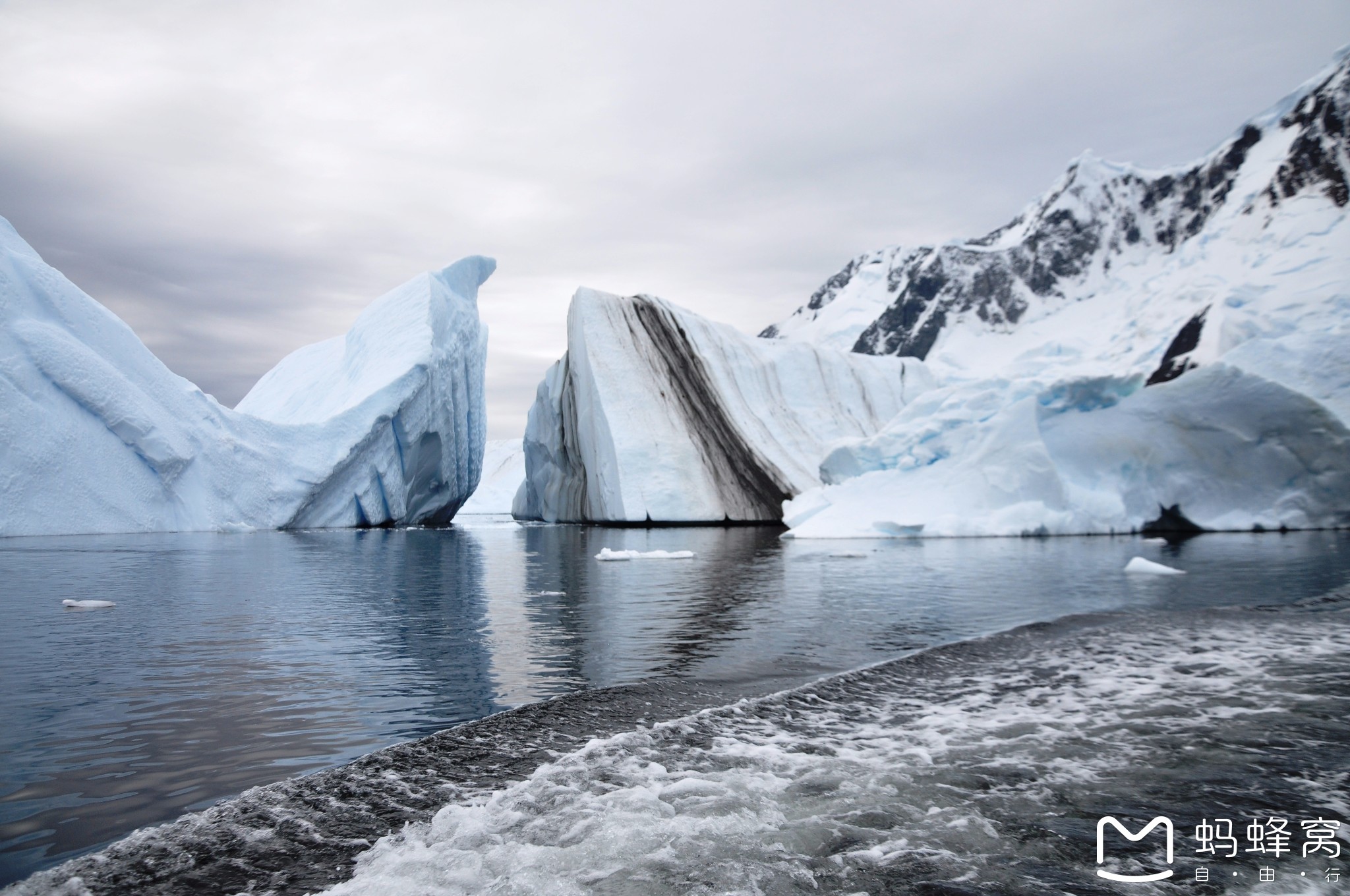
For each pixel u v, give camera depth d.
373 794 4.16
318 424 34.53
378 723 5.32
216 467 31.36
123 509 28.70
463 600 11.23
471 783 4.32
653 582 13.29
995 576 13.49
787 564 16.34
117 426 28.83
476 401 45.75
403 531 33.03
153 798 4.09
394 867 3.37
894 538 24.14
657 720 5.39
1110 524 23.80
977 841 3.61
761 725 5.28
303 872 3.34
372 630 8.72
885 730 5.18
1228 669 6.63
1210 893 3.15
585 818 3.86
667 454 37.56
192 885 3.23
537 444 47.84
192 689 6.16
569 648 7.70
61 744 4.88
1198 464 24.55
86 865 3.37
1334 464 23.31
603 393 38.06
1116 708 5.61
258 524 31.95
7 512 26.30
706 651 7.54
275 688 6.21
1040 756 4.67
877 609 10.04
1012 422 24.70
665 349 40.69
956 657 7.20
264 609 10.36
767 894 3.16
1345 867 3.34
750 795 4.12
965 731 5.14
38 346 27.64
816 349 45.50
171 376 31.84
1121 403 25.02
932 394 28.55
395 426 36.88
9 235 29.28
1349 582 11.85
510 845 3.57
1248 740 4.90
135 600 11.30
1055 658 7.11
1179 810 3.92
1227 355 25.31
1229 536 22.25
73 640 8.15
